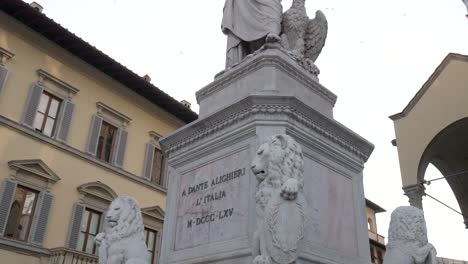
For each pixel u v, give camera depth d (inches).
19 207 647.8
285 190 127.0
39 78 728.3
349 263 173.2
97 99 816.3
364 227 192.2
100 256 160.6
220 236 171.9
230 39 244.5
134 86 864.9
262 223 130.6
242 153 178.9
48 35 745.6
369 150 213.3
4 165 641.0
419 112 698.2
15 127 666.2
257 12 238.7
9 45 701.9
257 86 199.2
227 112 188.9
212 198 183.3
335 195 184.7
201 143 199.6
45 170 685.3
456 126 662.5
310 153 181.6
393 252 151.8
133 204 168.7
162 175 897.5
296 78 209.3
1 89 667.4
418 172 661.3
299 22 238.1
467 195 767.7
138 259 153.6
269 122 175.9
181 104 917.8
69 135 747.4
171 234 194.2
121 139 829.8
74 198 719.1
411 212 154.9
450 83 684.7
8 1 677.3
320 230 169.2
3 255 601.9
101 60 800.3
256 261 123.6
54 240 670.5
